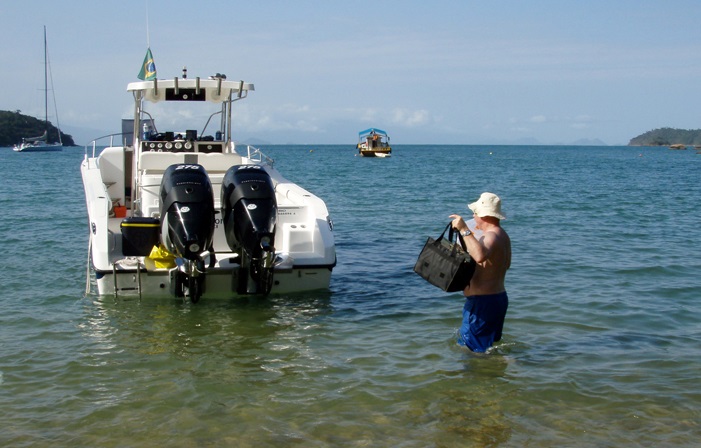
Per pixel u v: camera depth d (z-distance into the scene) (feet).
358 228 46.83
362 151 246.88
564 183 99.91
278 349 20.74
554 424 15.72
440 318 24.04
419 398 17.08
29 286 28.35
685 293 27.50
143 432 15.28
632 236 42.37
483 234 19.26
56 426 15.55
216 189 28.99
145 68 36.24
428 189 83.51
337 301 26.22
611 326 23.02
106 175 34.78
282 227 26.22
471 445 14.75
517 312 24.52
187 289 24.31
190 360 19.77
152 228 24.30
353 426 15.60
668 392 17.43
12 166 143.23
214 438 15.01
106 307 24.70
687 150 614.75
